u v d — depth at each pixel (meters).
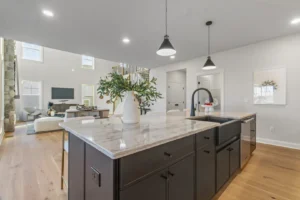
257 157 2.95
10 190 1.91
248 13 2.64
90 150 1.10
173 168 1.16
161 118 2.10
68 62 9.49
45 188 1.96
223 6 2.45
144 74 7.86
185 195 1.27
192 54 4.93
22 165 2.62
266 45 3.82
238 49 4.32
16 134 4.84
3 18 2.77
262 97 3.89
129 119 1.71
